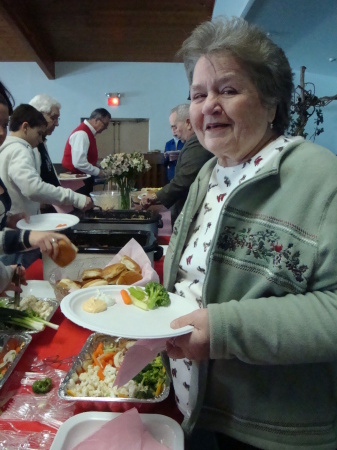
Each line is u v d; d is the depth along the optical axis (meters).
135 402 0.89
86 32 6.14
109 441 0.79
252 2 2.78
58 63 7.14
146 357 0.75
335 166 0.71
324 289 0.70
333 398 0.79
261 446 0.79
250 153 0.84
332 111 5.06
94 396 0.93
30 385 1.01
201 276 0.88
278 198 0.73
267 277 0.72
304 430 0.77
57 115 2.88
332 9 2.89
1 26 5.79
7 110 1.31
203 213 0.94
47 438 0.84
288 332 0.65
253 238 0.74
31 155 2.21
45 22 5.80
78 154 4.11
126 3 5.36
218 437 0.89
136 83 7.30
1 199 1.55
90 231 1.81
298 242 0.70
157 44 6.55
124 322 0.80
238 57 0.74
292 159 0.75
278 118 0.85
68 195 2.25
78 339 1.23
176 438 0.81
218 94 0.78
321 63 4.43
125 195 2.92
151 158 5.96
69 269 1.51
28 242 1.27
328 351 0.65
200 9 5.51
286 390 0.77
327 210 0.68
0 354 1.10
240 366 0.79
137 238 1.80
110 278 1.32
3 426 0.87
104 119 4.35
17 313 1.25
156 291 0.89
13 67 7.15
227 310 0.68
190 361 0.87
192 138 2.35
